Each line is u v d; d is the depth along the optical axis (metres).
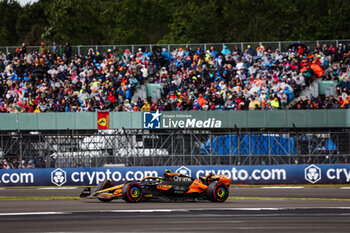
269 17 177.38
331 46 113.38
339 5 177.50
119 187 49.31
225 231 30.22
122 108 96.75
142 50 114.31
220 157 84.19
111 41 175.75
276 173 78.06
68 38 163.62
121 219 35.41
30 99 99.38
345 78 104.56
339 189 69.62
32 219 35.50
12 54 111.62
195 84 103.94
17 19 196.25
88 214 38.44
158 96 105.56
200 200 51.25
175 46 114.25
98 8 189.25
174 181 50.41
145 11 183.38
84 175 77.81
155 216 37.16
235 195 60.34
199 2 191.00
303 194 61.75
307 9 187.75
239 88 102.12
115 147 85.25
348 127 87.94
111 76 104.75
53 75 106.75
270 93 100.94
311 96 101.62
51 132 91.19
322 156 83.56
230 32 172.12
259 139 84.94
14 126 88.69
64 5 166.62
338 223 33.88
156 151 84.88
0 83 105.06
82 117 89.00
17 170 77.50
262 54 111.50
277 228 31.50
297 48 113.00
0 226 32.03
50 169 77.75
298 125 88.81
